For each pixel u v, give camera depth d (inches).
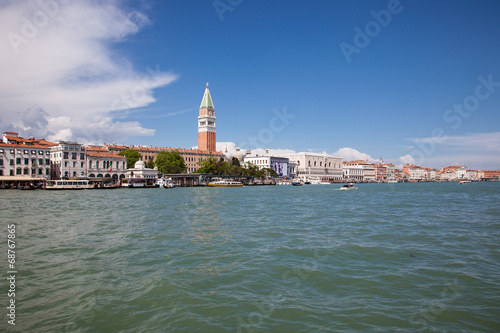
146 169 5890.8
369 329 522.6
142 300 626.2
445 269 810.2
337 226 1428.4
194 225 1429.6
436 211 2042.3
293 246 1041.5
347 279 740.7
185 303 613.9
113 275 762.2
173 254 941.2
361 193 4328.3
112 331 518.3
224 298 637.3
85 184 4877.0
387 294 657.6
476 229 1363.2
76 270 797.9
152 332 514.9
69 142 5334.6
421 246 1049.5
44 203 2470.5
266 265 839.7
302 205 2415.1
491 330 519.5
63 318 557.3
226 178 7130.9
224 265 839.1
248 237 1177.4
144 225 1423.5
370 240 1136.2
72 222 1503.4
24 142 5251.0
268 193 4114.2
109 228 1347.2
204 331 517.7
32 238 1150.3
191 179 6540.4
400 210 2094.0
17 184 4928.6
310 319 554.9
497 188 6259.8
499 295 649.6
